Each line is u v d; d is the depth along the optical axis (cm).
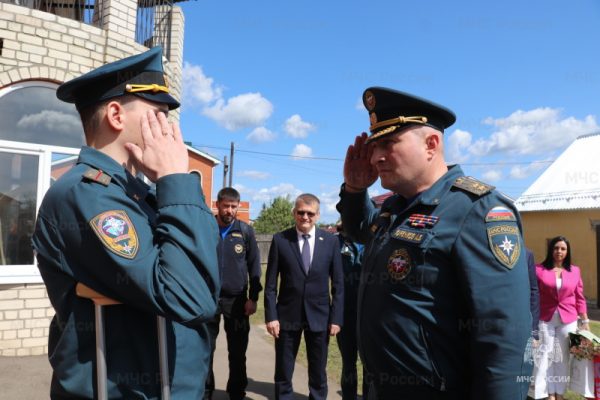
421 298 157
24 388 410
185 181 127
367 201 216
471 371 154
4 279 493
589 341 408
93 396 124
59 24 532
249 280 427
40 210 130
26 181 517
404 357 158
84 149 137
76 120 552
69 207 123
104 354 122
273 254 396
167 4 688
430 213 165
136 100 141
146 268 117
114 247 117
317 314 384
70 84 139
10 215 505
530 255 410
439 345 155
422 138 173
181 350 134
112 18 574
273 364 547
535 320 405
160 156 128
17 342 500
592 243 1195
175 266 118
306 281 384
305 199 386
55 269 128
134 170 149
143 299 117
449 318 156
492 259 148
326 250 390
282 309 388
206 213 129
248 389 459
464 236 153
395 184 178
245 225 429
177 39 681
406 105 174
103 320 123
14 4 506
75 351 125
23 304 505
